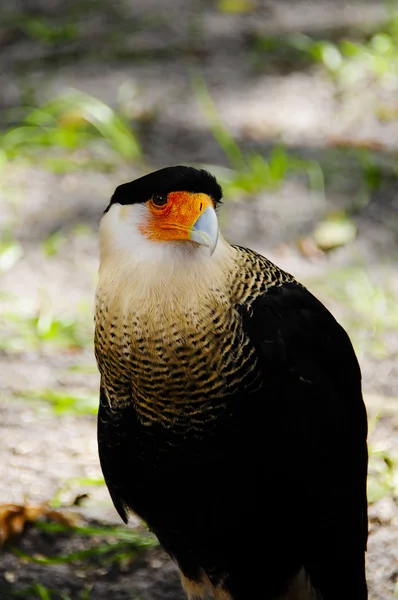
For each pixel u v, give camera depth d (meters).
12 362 10.48
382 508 8.70
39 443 9.43
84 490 8.95
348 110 14.39
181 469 7.14
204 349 6.89
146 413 7.10
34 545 8.44
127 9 17.20
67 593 8.05
